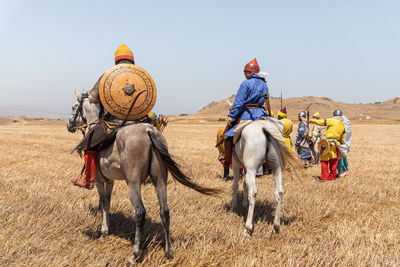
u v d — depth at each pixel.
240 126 6.32
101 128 5.58
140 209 4.94
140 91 5.61
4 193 8.42
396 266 4.65
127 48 5.90
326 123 10.95
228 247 5.49
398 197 8.77
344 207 7.78
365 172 12.25
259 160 5.96
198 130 46.38
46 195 8.02
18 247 5.11
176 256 5.11
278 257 5.00
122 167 5.05
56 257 4.86
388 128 57.69
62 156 15.76
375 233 6.07
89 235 6.02
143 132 5.04
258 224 6.52
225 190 9.09
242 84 6.64
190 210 7.17
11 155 15.83
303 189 9.24
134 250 4.90
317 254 5.04
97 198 8.12
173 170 5.01
